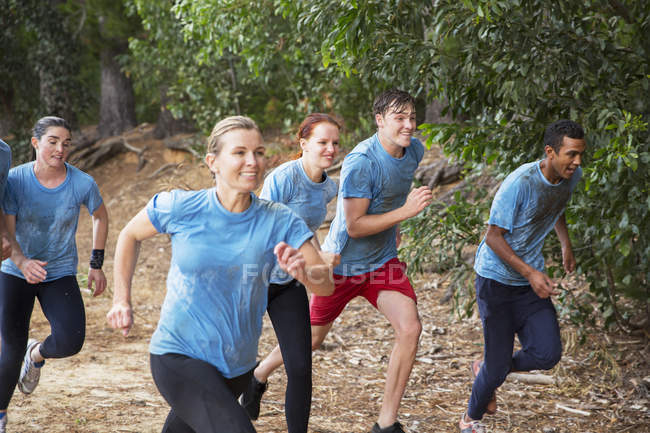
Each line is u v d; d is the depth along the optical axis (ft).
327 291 9.50
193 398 8.66
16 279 13.00
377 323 23.53
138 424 14.19
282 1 21.81
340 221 13.65
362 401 16.69
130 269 9.30
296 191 13.26
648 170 16.38
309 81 40.34
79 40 63.46
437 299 25.53
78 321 13.23
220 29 27.40
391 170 13.34
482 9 15.67
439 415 15.79
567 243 15.03
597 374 18.43
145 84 58.54
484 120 19.40
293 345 11.31
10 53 62.18
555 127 12.52
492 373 13.25
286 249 8.52
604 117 16.33
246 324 9.12
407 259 21.40
